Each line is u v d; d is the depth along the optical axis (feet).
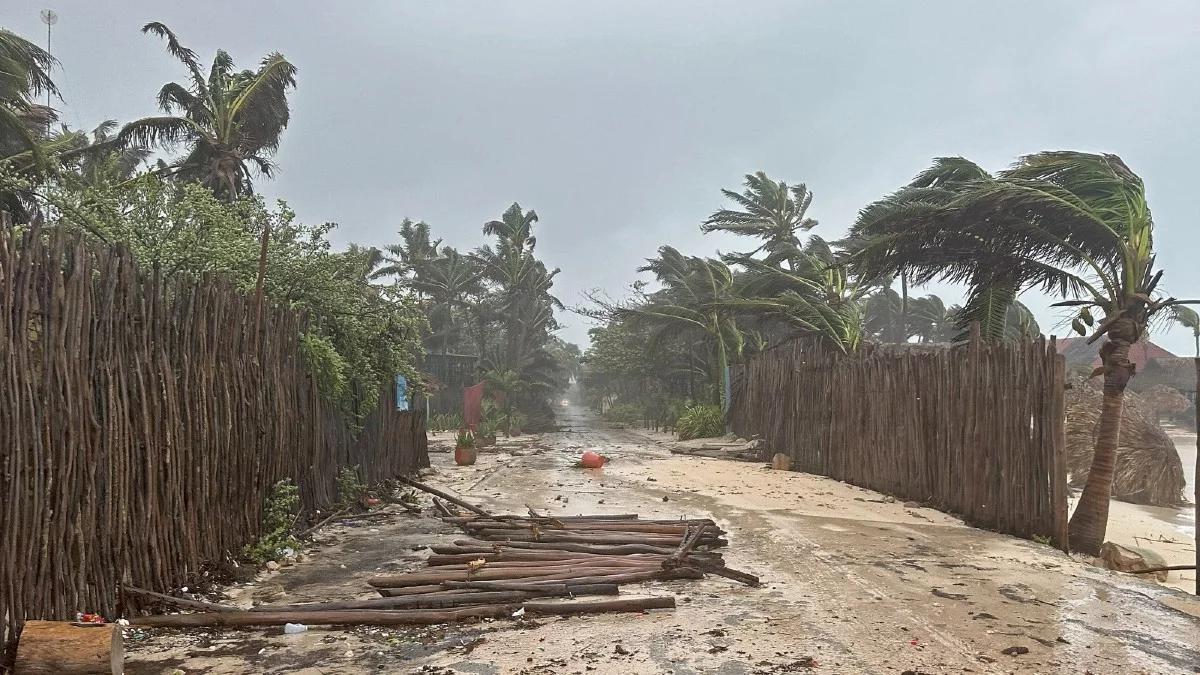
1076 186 31.04
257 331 23.09
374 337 36.52
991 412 29.40
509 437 103.19
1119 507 46.14
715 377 99.30
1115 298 30.25
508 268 139.03
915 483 35.32
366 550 24.39
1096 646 15.06
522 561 21.24
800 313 64.80
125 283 16.34
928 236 35.12
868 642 15.15
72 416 14.43
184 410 18.56
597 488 40.52
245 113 70.69
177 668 13.82
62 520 14.12
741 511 32.32
